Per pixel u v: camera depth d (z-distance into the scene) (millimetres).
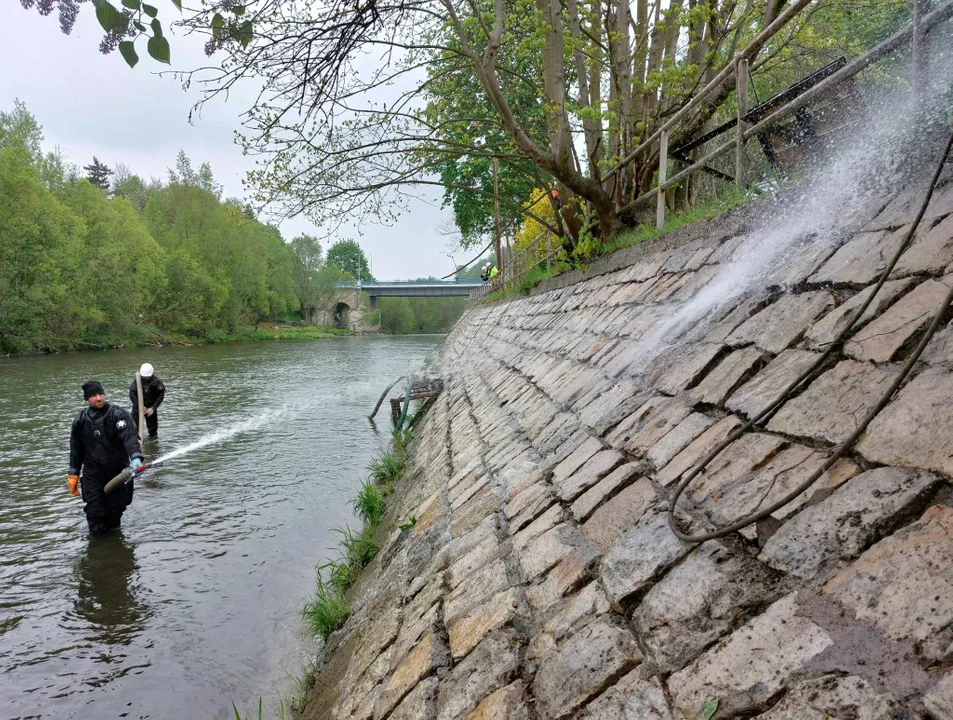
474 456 5590
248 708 4062
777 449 2438
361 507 7727
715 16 9281
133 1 1991
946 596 1469
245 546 6789
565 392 5309
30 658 4715
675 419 3258
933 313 2432
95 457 7059
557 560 2787
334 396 18781
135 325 48094
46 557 6539
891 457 1965
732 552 2086
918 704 1325
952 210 2910
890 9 8266
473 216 27391
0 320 35438
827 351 2664
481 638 2629
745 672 1676
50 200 39812
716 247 5414
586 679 2049
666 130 7680
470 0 7691
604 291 7633
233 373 26344
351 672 3621
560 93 9047
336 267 102625
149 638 4973
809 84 5391
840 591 1694
